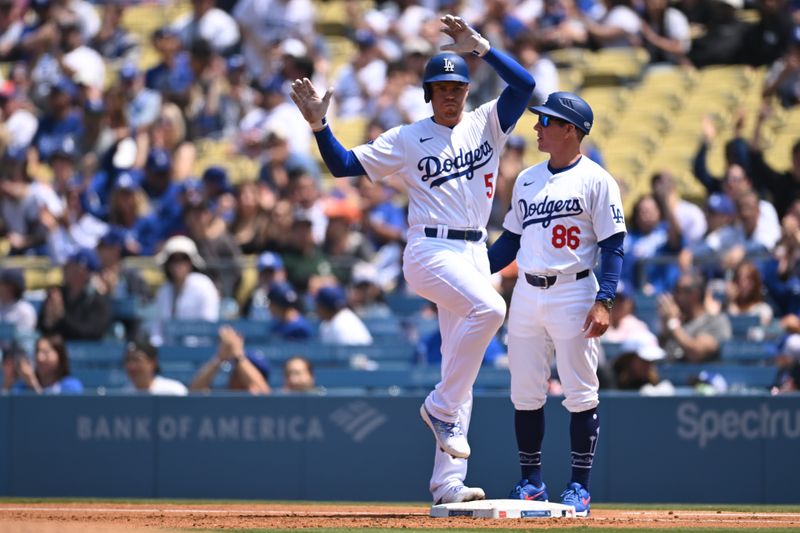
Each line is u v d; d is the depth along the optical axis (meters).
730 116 46.56
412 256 19.47
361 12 57.28
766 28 48.75
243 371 31.25
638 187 43.81
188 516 20.58
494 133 19.78
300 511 22.64
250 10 50.81
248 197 40.84
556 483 27.72
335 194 42.69
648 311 35.31
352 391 32.16
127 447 29.50
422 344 33.69
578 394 19.86
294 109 46.44
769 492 27.62
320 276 38.44
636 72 50.00
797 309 35.16
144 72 55.38
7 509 23.09
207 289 37.03
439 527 17.66
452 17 19.25
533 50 45.97
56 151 45.59
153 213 42.50
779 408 27.67
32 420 29.88
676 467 27.81
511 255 20.58
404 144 19.44
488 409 28.19
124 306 37.78
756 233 36.78
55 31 55.62
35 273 43.47
